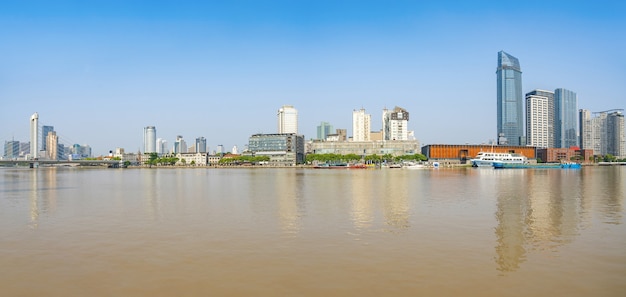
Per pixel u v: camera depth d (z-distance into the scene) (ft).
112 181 522.47
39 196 309.22
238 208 228.22
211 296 94.02
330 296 93.50
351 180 501.15
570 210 214.69
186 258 123.65
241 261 120.26
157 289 98.53
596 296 93.04
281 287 99.14
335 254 127.13
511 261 118.93
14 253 130.82
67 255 128.16
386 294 94.38
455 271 110.11
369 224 175.83
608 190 329.31
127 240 147.74
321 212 210.59
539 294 94.12
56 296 94.79
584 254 126.11
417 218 190.70
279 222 181.68
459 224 175.22
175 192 336.08
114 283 102.73
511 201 254.47
